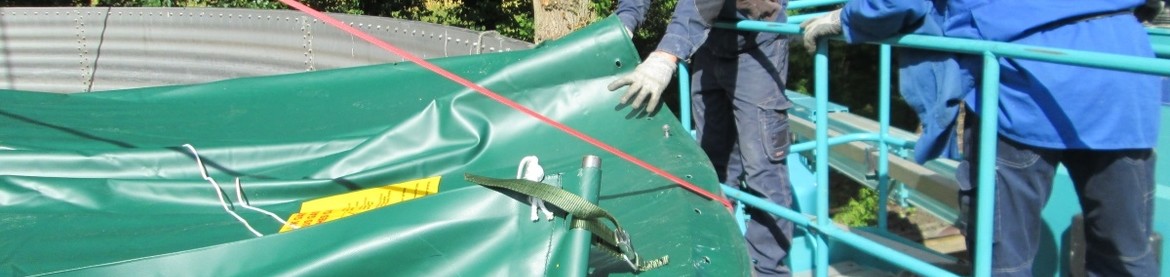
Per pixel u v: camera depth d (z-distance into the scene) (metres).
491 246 1.93
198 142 3.08
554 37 8.10
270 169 2.96
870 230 4.36
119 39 9.27
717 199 2.50
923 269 2.53
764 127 3.65
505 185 1.94
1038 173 2.56
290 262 1.91
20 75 10.06
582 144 2.98
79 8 9.56
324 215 2.55
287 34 7.53
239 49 8.12
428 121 3.05
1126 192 2.59
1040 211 2.63
